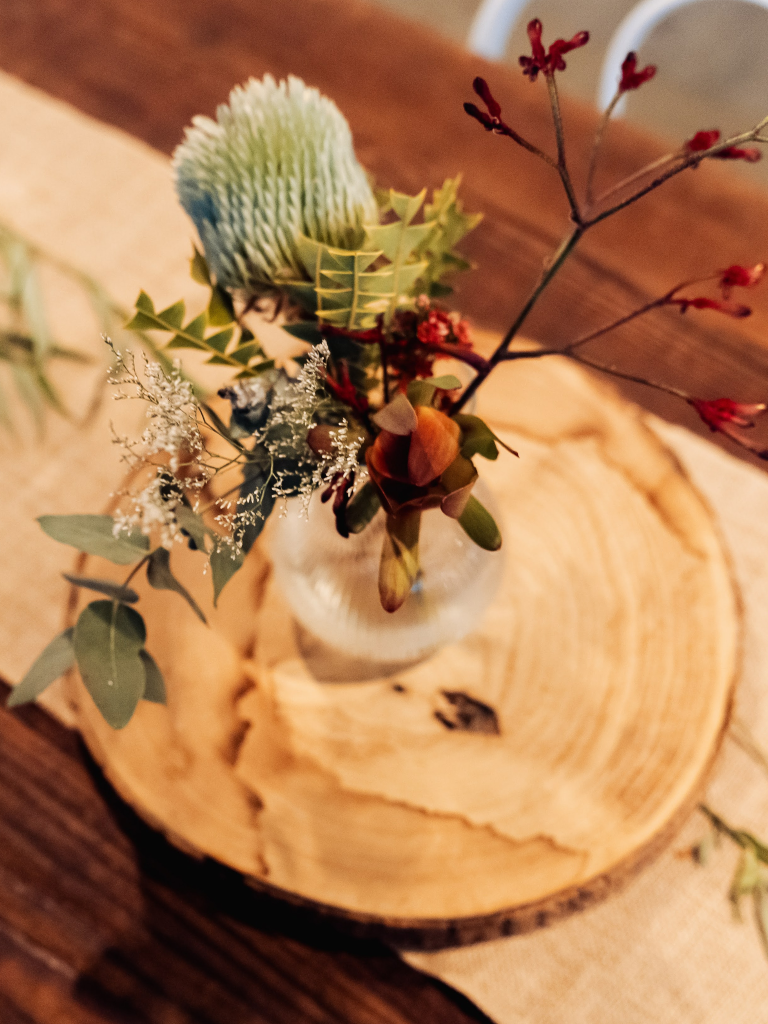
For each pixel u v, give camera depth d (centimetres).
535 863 47
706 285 70
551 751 50
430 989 50
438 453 33
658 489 57
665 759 50
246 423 39
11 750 55
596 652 53
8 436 64
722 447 66
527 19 97
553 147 76
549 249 72
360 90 79
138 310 37
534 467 58
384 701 52
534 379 61
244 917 51
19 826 53
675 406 66
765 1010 49
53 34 80
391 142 77
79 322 68
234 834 48
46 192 73
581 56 101
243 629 53
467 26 121
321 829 48
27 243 69
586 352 68
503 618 54
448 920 46
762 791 54
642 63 94
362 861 47
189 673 52
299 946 51
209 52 80
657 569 55
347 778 49
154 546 54
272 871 47
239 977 51
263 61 80
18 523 61
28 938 51
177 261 70
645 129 76
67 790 54
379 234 36
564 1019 49
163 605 53
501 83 78
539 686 52
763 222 72
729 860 52
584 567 55
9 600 59
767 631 58
